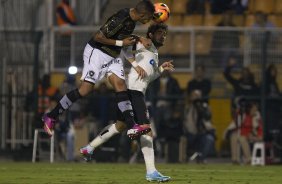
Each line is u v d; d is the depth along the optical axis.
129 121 30.73
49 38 62.50
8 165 48.50
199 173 38.53
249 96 59.94
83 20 67.44
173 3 68.44
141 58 31.08
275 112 59.53
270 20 67.12
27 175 35.62
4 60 61.72
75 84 60.41
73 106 57.53
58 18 66.31
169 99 59.34
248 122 56.75
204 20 67.62
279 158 57.06
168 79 59.75
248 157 56.47
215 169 43.66
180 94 59.66
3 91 61.06
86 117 58.66
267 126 59.16
